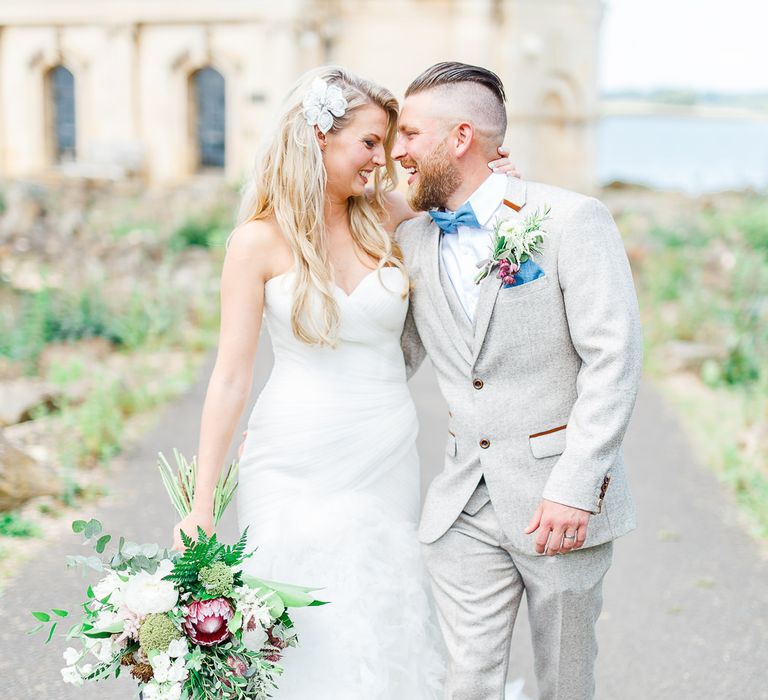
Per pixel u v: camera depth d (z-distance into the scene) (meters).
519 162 21.17
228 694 2.16
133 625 2.12
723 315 8.85
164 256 11.77
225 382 2.49
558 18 21.42
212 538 2.17
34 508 4.77
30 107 20.61
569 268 2.32
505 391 2.45
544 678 2.56
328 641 2.39
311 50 18.86
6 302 9.14
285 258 2.54
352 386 2.62
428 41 19.53
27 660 3.36
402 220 2.85
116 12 19.30
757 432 5.98
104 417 5.97
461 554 2.52
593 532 2.40
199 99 19.91
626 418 2.24
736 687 3.36
